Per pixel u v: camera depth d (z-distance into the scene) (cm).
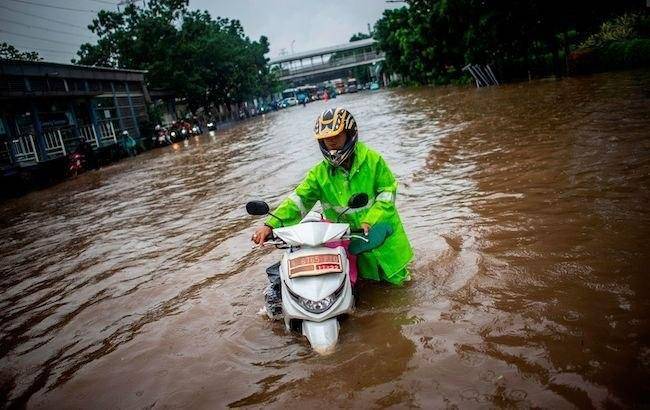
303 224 331
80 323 427
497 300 333
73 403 300
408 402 245
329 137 339
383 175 370
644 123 779
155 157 2303
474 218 510
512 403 231
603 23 2244
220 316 388
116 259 609
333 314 305
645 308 291
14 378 349
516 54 2519
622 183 516
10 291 556
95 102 2798
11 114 1986
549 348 269
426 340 299
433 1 3397
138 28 3875
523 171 657
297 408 256
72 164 2036
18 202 1484
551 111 1148
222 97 5166
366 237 343
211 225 698
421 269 408
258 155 1514
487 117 1326
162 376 312
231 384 289
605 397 225
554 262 373
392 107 2556
